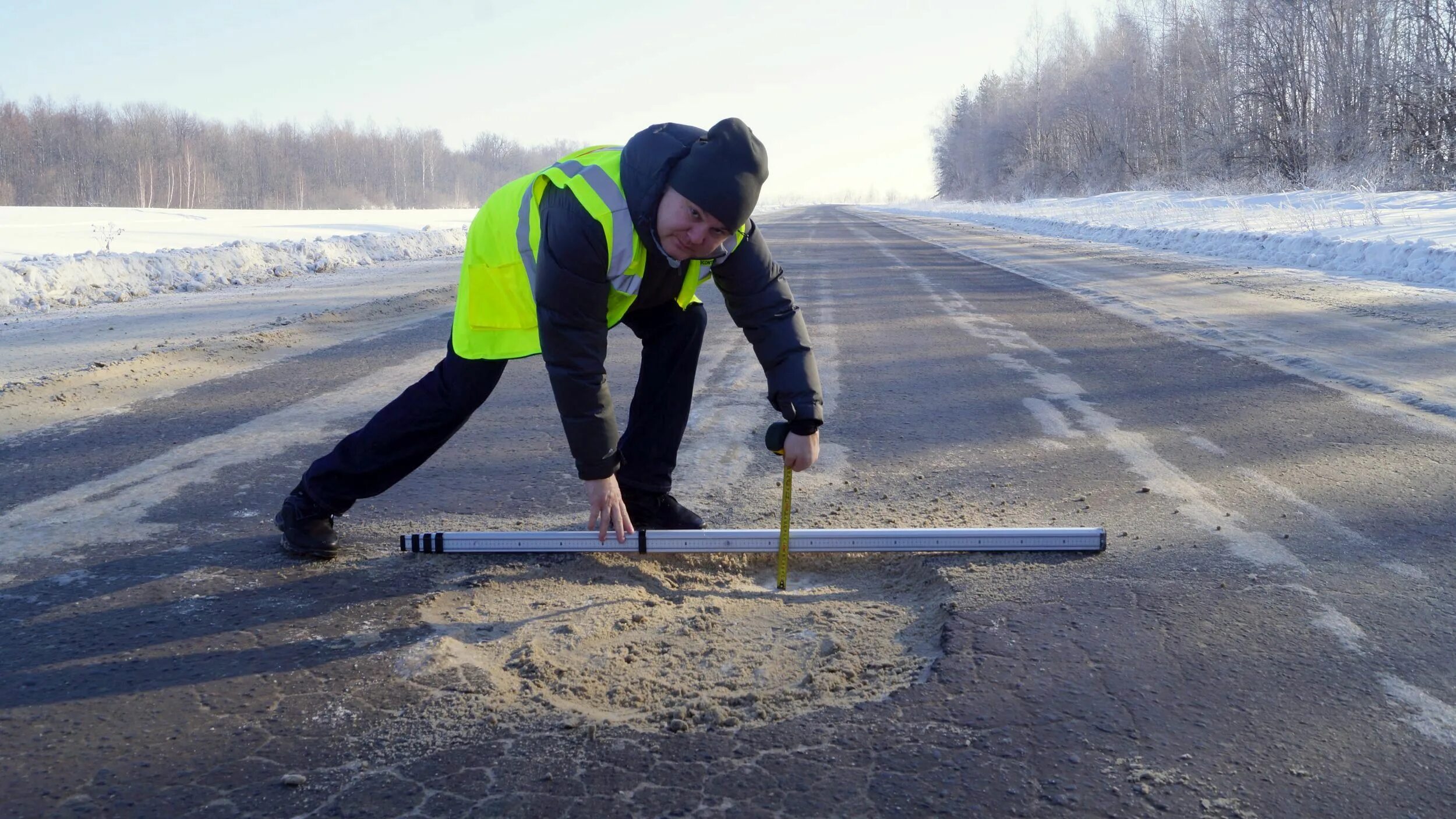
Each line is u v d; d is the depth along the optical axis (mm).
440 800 1824
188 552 3182
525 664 2367
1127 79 49594
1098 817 1774
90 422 5160
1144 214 26078
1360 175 27547
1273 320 8297
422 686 2268
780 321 2629
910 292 11344
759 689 2270
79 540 3318
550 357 2379
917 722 2098
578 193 2275
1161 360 6652
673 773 1910
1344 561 3010
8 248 16078
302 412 5375
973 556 3070
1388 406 5121
